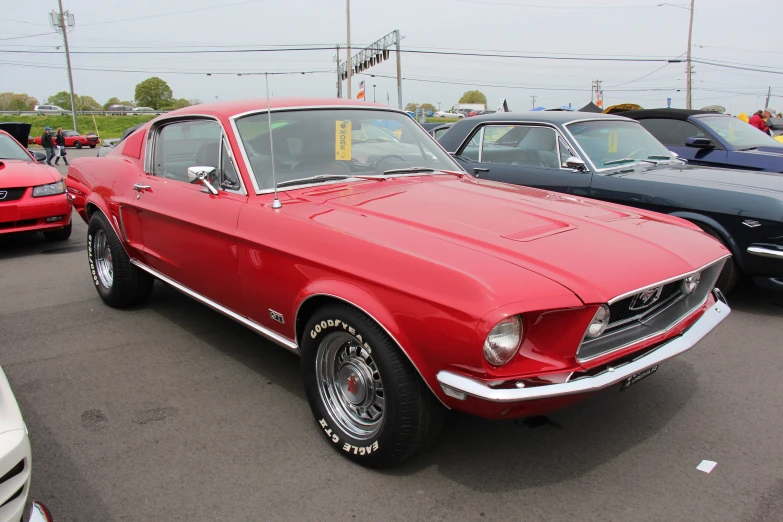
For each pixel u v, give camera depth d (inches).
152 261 164.6
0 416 67.4
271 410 128.2
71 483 103.0
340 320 101.7
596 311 85.9
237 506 96.7
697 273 106.0
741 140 281.6
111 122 2448.3
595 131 231.0
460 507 95.9
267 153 133.7
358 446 105.1
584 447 112.7
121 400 132.6
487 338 81.8
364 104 159.9
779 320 182.9
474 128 261.6
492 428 119.6
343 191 130.2
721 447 112.4
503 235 102.0
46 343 165.0
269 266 116.3
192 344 164.2
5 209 264.4
